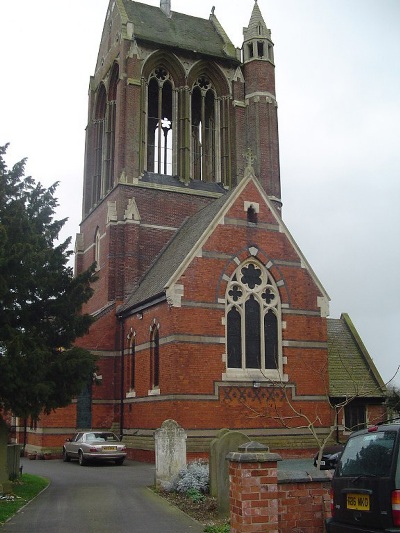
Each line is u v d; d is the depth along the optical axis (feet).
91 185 159.53
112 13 157.58
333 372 122.21
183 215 139.23
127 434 116.26
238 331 108.78
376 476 33.68
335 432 112.16
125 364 122.21
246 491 38.19
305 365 112.37
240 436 58.34
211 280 107.55
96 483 78.79
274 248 114.42
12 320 71.97
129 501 64.18
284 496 40.29
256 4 158.92
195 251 107.34
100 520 54.19
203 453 99.81
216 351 105.09
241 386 105.70
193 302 105.19
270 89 153.28
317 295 116.47
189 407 101.14
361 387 101.60
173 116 146.61
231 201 112.47
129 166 136.67
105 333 125.59
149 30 151.74
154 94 150.61
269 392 107.76
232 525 39.29
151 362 110.63
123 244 132.26
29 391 66.39
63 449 114.52
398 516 31.89
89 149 161.48
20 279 69.41
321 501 40.68
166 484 69.92
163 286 107.96
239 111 151.64
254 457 38.65
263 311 111.24
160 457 72.79
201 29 160.66
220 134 150.82
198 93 155.02
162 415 103.60
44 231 78.33
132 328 120.37
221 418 103.04
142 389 112.47
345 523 35.65
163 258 127.65
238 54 156.04
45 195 79.46
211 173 153.58
